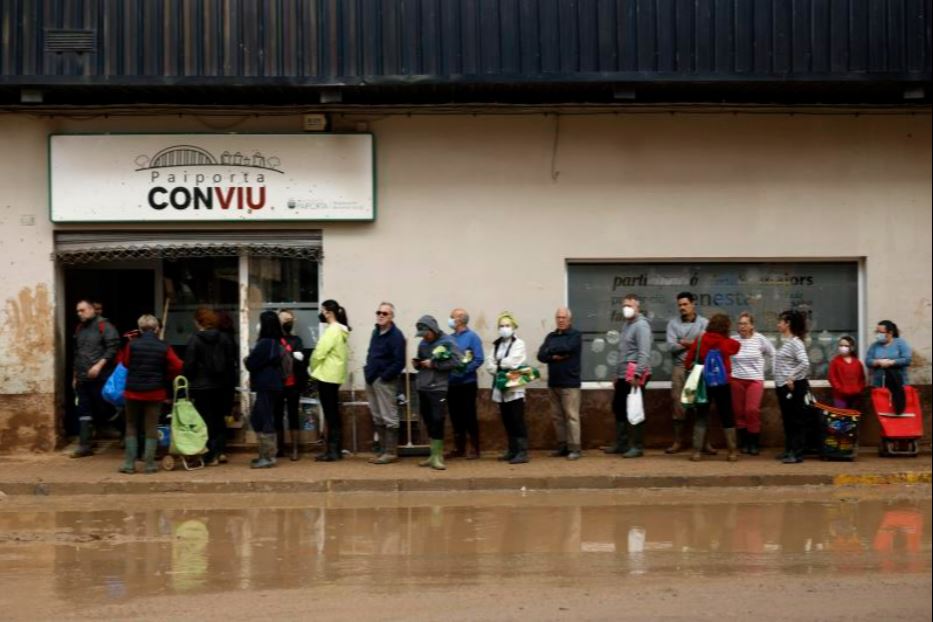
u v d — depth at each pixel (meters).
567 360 13.51
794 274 14.73
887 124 14.55
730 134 14.42
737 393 13.88
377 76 13.27
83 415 13.74
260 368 12.98
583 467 12.97
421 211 14.20
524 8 13.42
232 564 8.84
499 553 9.20
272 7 13.28
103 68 13.16
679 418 13.91
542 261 14.29
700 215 14.41
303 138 13.99
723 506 11.30
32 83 13.02
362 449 14.16
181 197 13.90
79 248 14.01
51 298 13.95
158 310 14.77
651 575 8.41
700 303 14.65
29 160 13.92
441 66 13.35
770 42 13.59
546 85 13.40
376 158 14.16
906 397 13.86
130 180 13.88
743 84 13.49
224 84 13.14
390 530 10.16
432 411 12.85
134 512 11.09
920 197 14.60
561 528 10.23
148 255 14.11
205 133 13.95
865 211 14.55
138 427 13.48
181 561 8.95
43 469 12.92
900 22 13.66
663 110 14.33
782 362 13.37
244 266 14.42
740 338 13.99
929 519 10.66
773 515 10.84
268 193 13.98
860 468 12.95
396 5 13.36
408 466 13.13
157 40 13.21
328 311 13.42
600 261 14.48
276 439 13.67
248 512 11.05
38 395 13.92
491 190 14.26
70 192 13.81
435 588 8.04
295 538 9.84
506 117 14.24
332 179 14.00
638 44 13.45
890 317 14.61
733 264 14.66
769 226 14.47
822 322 14.75
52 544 9.62
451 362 12.81
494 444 14.23
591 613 7.38
